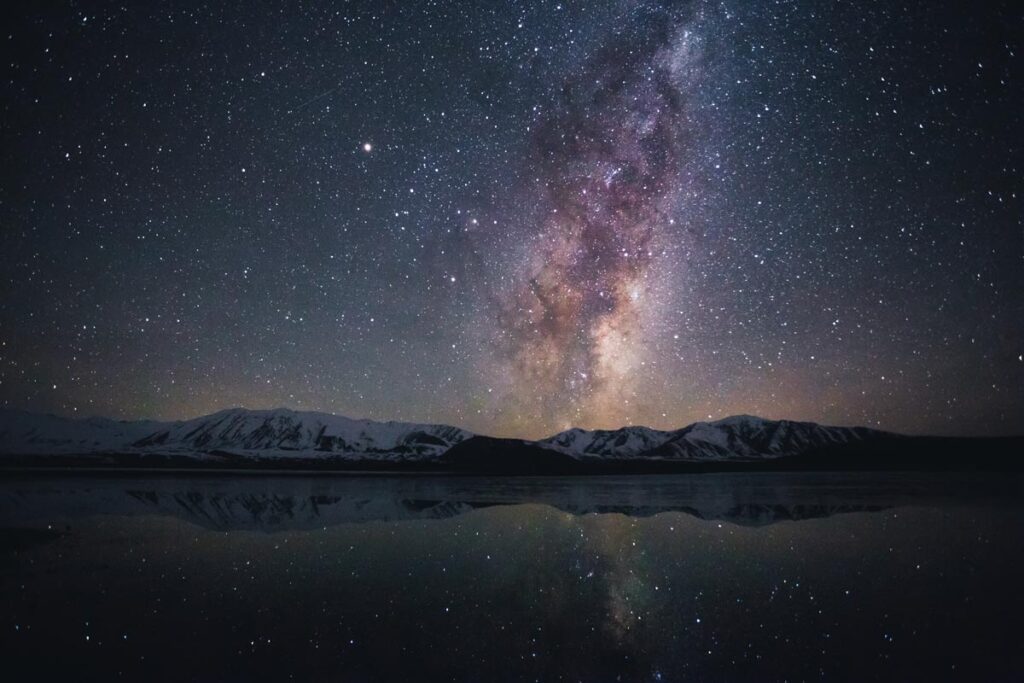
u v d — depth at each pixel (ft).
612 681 27.78
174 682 28.04
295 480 225.35
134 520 84.84
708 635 33.45
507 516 87.81
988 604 37.86
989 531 64.95
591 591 43.01
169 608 39.68
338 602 40.86
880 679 27.17
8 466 390.01
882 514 82.23
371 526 76.95
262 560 54.39
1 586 45.68
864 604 38.45
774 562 50.80
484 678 28.32
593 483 193.77
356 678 28.32
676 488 159.22
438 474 297.94
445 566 51.39
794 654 30.35
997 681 26.73
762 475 253.03
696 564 50.80
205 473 301.43
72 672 29.30
